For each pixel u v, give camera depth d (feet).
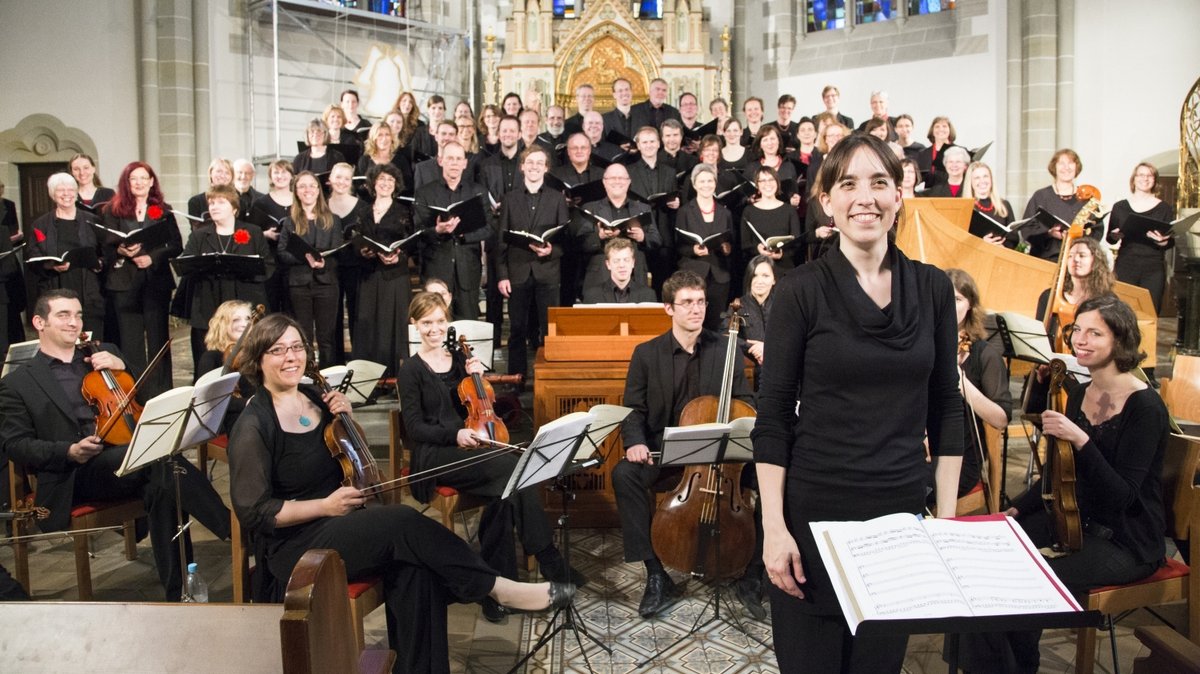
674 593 13.74
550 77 45.88
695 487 12.71
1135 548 10.02
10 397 13.07
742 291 25.12
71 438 13.29
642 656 11.91
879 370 6.48
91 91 36.55
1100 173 37.65
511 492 10.59
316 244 21.86
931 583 5.90
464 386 14.53
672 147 27.12
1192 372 14.33
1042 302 18.19
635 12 48.91
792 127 33.22
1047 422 10.13
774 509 6.78
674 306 13.92
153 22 37.68
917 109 42.60
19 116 34.91
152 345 22.07
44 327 14.08
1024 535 6.37
